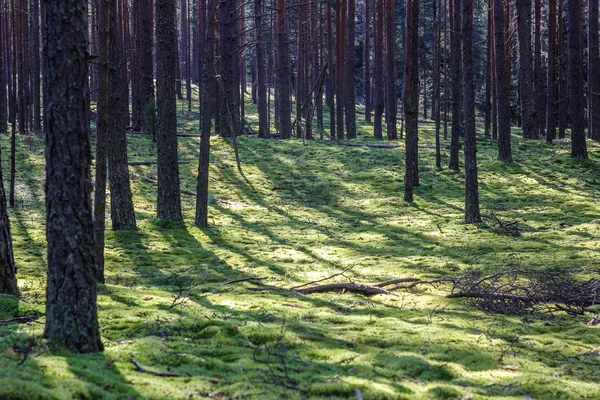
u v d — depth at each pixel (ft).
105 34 28.22
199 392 13.88
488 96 119.96
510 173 76.02
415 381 16.01
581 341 21.09
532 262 36.04
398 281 31.07
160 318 21.95
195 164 81.35
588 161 78.13
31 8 101.35
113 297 25.75
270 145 94.43
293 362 17.10
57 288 16.44
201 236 47.03
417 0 66.33
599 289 27.78
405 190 66.03
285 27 99.81
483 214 56.49
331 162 85.76
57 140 15.97
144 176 72.84
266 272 35.35
